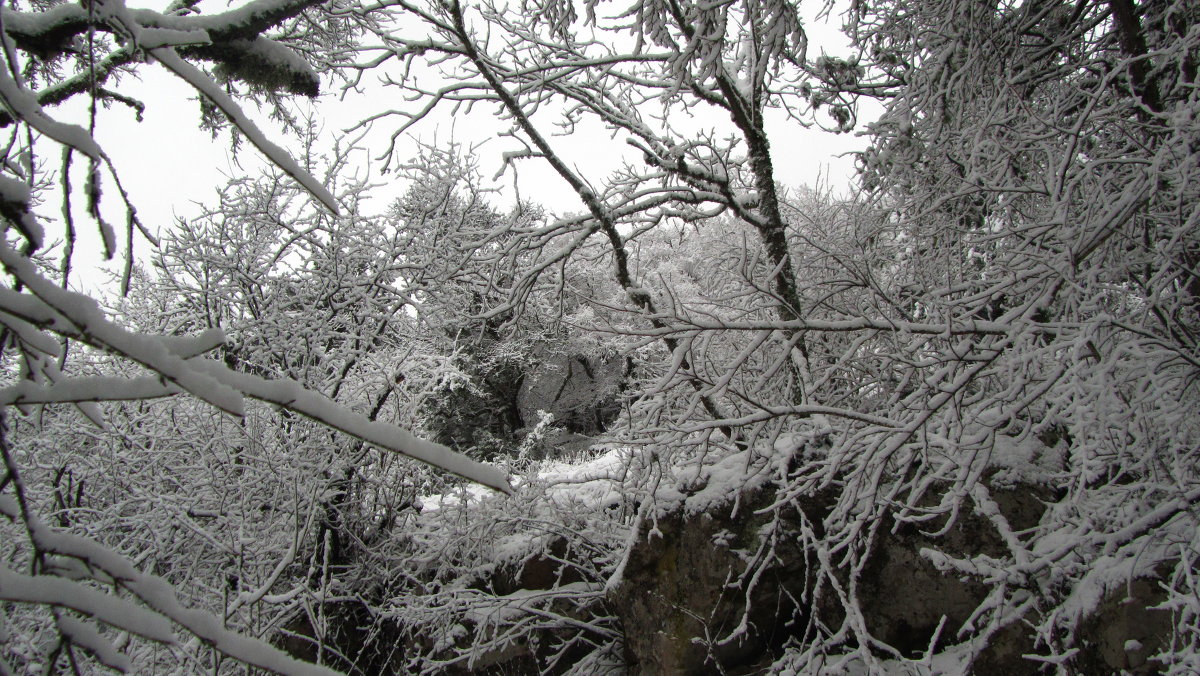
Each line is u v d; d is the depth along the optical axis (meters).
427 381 7.82
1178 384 3.33
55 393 0.94
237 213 7.11
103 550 0.99
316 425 6.69
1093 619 3.39
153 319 7.59
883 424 4.03
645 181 6.25
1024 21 5.68
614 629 5.90
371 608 6.44
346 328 7.80
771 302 5.32
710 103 5.98
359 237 7.43
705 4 4.44
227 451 6.53
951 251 4.98
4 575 0.88
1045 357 3.88
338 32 5.31
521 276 6.30
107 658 0.98
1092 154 4.43
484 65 5.16
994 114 4.58
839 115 6.71
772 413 4.14
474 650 5.67
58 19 1.29
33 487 6.60
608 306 4.32
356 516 7.10
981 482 4.32
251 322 7.00
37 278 0.86
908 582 4.34
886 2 6.22
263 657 0.97
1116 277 3.97
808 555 4.68
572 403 19.23
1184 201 3.73
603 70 5.93
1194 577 2.97
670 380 4.24
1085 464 3.17
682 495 5.13
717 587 4.68
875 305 4.00
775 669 4.29
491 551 6.74
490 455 16.52
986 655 3.82
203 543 6.23
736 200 6.04
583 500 6.84
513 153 5.76
